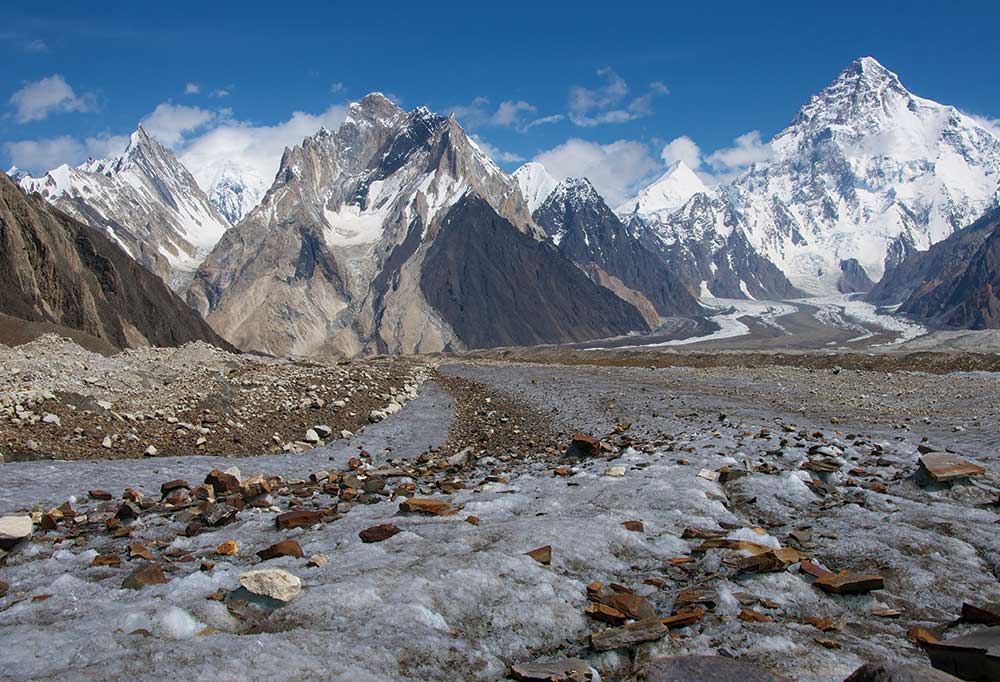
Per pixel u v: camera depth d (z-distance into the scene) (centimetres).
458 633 732
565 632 764
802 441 1973
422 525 1105
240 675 584
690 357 8419
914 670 577
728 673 625
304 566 929
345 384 3984
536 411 3578
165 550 1080
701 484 1346
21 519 1160
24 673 606
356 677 603
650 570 945
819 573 909
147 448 2230
